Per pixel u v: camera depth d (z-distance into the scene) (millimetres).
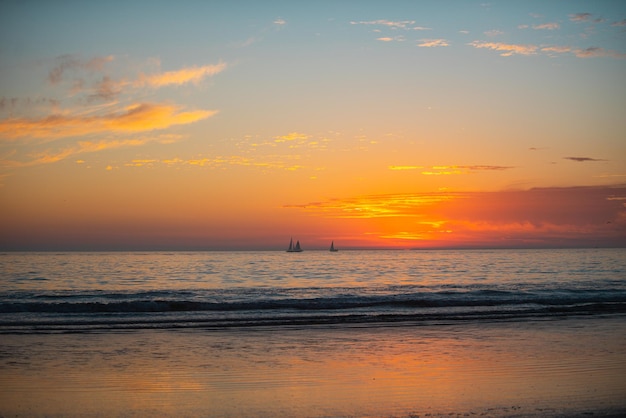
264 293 33500
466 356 14234
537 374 12305
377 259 111562
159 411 9531
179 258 118812
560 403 10000
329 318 20781
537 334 17625
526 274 56094
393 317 21109
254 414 9367
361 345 15719
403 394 10633
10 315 20797
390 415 9289
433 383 11500
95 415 9312
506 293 31547
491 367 12961
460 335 17422
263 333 17625
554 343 16094
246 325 19094
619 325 19562
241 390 10914
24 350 14523
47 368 12609
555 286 38562
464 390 10922
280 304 24156
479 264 80938
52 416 9258
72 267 70250
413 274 57469
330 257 131375
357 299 26953
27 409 9625
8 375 11914
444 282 45250
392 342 16188
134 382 11492
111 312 22109
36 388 10961
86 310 22312
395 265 79250
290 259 112312
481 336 17250
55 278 50312
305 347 15391
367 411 9516
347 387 11148
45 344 15398
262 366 13008
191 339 16484
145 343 15781
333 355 14312
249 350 14922
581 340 16609
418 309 23797
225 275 55969
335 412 9461
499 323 19891
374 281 47500
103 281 47281
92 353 14312
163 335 17094
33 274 55750
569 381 11695
